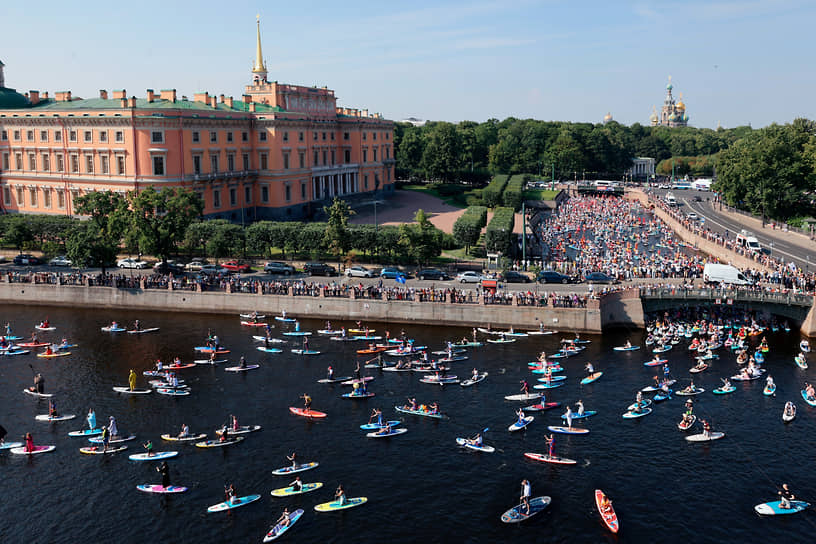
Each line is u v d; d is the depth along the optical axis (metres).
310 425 82.06
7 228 151.50
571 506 66.06
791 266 135.38
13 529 62.91
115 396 90.38
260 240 149.00
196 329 116.88
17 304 131.88
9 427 81.81
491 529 62.62
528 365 99.94
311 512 65.06
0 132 178.75
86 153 166.62
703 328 113.94
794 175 195.75
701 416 84.31
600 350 106.06
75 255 127.44
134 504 66.50
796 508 65.62
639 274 136.75
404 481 70.31
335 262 146.38
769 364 100.62
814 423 82.31
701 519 64.25
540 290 124.81
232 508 65.62
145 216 136.75
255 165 185.12
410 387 93.06
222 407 86.94
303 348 106.69
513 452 76.00
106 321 121.56
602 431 80.62
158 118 157.75
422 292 118.12
